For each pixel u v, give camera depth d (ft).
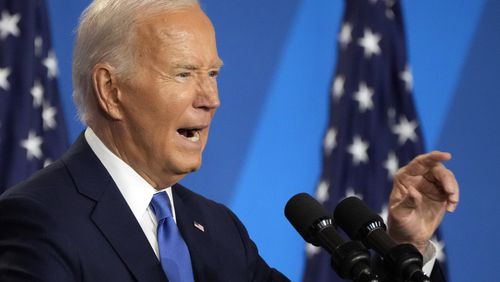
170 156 18.67
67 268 17.15
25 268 16.83
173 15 18.53
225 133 41.45
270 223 41.83
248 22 42.09
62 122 36.65
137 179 19.13
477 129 44.83
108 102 18.81
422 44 44.75
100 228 18.03
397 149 41.04
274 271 22.00
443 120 44.62
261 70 42.09
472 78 45.03
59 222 17.56
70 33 39.34
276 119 42.14
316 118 42.57
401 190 20.22
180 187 21.16
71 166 18.92
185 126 18.62
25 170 35.27
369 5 41.37
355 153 40.55
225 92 41.55
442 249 40.81
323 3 42.93
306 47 42.65
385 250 17.03
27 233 17.26
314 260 40.42
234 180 41.45
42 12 36.81
